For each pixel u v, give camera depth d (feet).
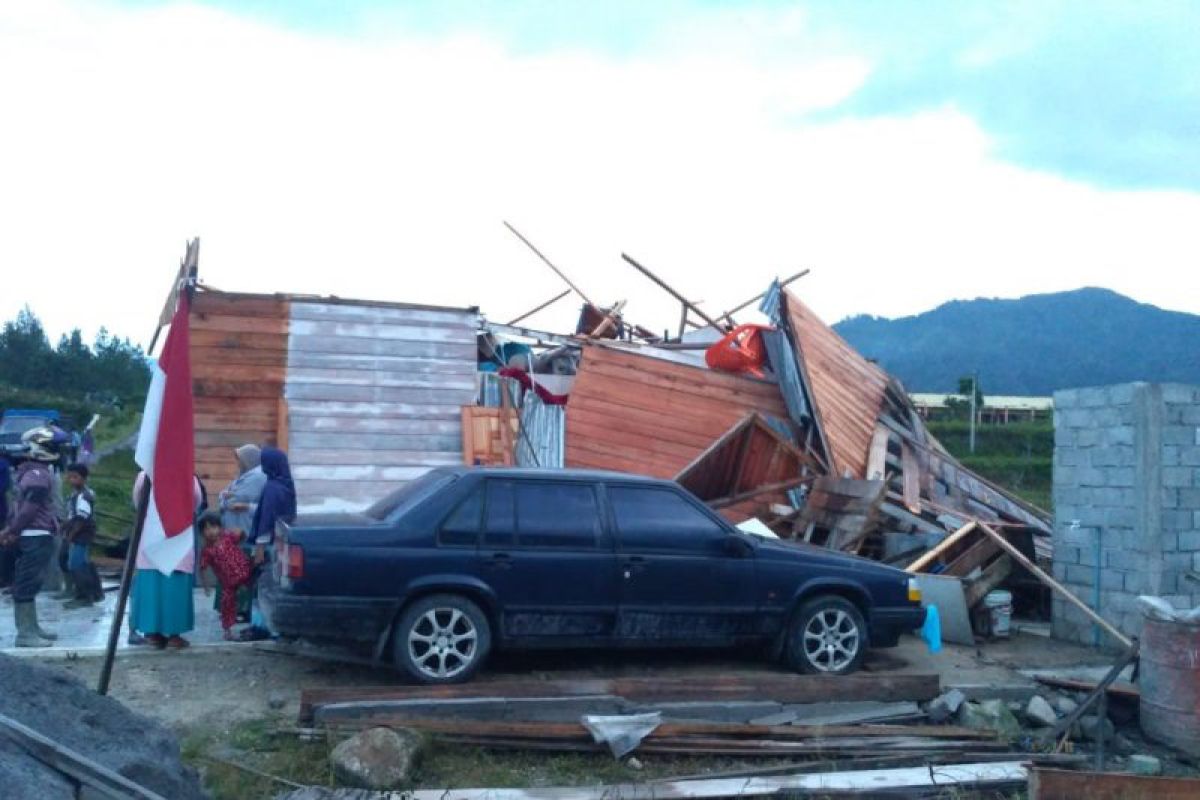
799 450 44.73
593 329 61.67
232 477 42.70
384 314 45.24
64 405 142.82
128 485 84.07
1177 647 26.61
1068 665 32.48
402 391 44.86
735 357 47.65
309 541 25.59
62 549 40.34
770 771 22.93
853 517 39.19
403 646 26.05
